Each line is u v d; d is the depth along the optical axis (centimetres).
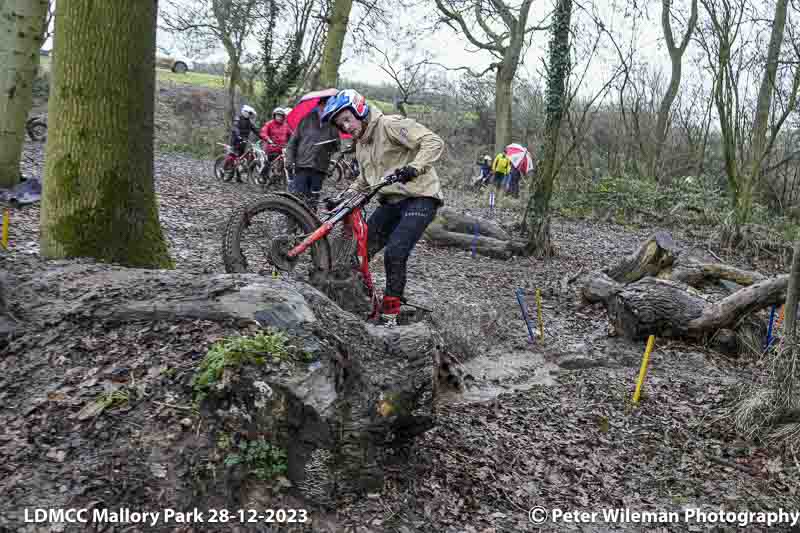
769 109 1332
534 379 533
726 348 621
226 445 276
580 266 1003
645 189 1716
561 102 1041
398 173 453
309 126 802
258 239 470
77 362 305
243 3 1994
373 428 301
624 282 756
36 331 319
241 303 323
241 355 288
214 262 664
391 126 467
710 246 1341
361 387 308
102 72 422
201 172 1547
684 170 2014
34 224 720
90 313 328
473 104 2859
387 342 336
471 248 1007
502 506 333
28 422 274
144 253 454
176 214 925
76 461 262
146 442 271
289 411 284
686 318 625
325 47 1513
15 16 835
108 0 418
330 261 471
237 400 281
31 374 298
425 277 795
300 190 808
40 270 371
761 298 602
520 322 663
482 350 576
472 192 2103
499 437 405
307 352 298
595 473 386
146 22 435
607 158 2033
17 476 252
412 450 343
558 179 1816
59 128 424
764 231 1372
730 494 376
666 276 742
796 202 1619
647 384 530
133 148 440
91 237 427
